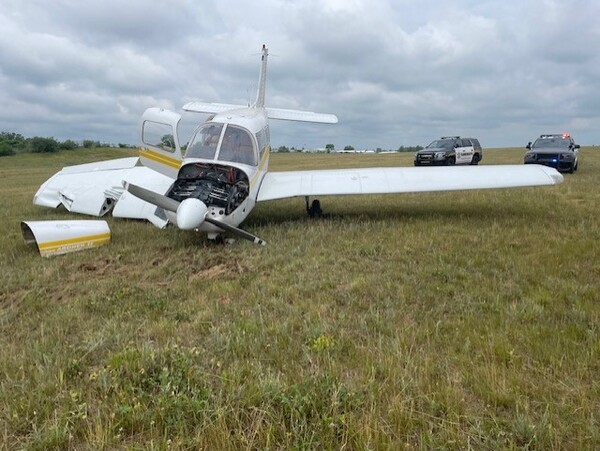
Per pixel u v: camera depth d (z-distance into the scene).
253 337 3.36
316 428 2.27
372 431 2.24
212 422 2.33
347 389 2.60
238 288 4.58
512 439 2.21
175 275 5.23
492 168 8.00
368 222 7.60
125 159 11.93
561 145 18.42
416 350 3.10
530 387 2.61
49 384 2.75
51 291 4.83
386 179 7.83
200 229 6.11
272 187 7.84
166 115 7.51
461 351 3.06
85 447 2.27
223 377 2.77
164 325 3.64
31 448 2.21
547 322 3.48
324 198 11.61
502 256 5.34
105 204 9.60
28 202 12.86
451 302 4.02
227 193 6.43
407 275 4.80
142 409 2.48
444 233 6.66
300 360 3.03
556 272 4.71
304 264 5.30
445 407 2.44
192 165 6.74
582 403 2.42
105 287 4.80
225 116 7.64
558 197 10.21
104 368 2.96
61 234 6.25
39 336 3.62
